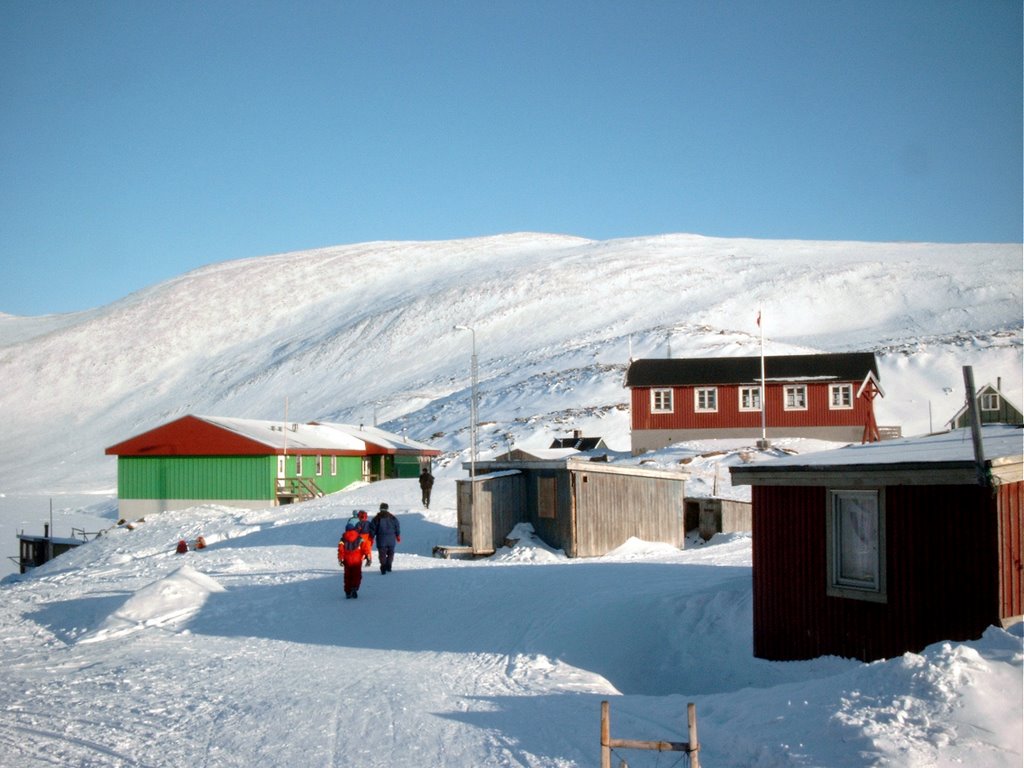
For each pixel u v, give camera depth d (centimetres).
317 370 12775
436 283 16288
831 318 12619
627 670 1369
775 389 5691
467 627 1614
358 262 18800
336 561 2558
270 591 2072
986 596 1109
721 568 2089
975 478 1091
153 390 13400
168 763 890
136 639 1666
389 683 1218
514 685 1179
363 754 892
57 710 1128
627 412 7838
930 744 731
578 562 2416
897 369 8569
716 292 13725
